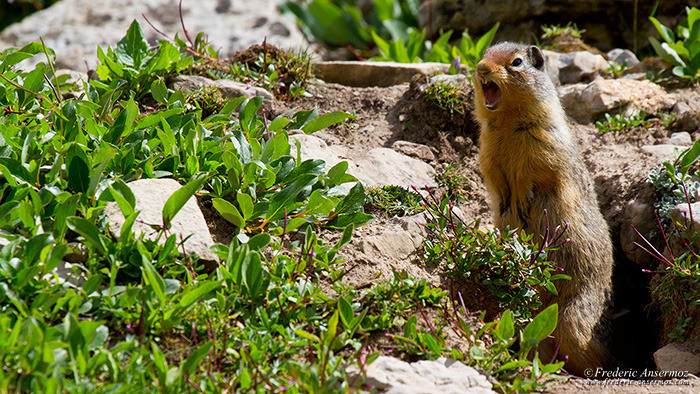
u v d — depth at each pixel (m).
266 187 8.60
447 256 8.40
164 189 7.85
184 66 11.23
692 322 8.55
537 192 9.57
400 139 11.59
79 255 7.03
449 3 19.02
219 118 9.83
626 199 10.73
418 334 6.94
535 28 18.09
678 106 12.56
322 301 7.14
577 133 12.32
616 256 10.96
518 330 8.09
